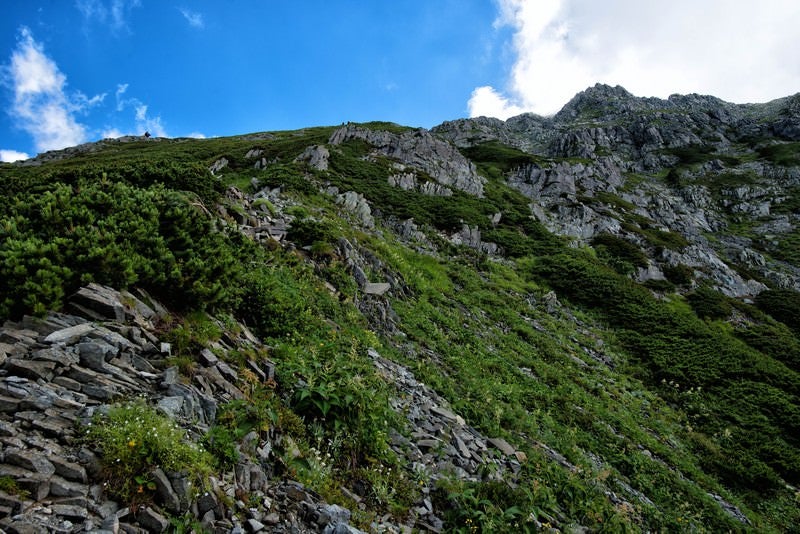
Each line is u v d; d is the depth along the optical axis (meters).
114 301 7.48
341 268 19.11
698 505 15.50
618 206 74.25
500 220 52.28
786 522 17.14
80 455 4.99
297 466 7.05
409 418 11.04
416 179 54.84
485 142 122.56
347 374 9.74
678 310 41.16
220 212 18.34
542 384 20.27
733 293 51.00
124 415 5.61
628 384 25.44
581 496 11.22
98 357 6.36
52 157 98.75
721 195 112.44
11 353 5.88
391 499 7.67
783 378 29.14
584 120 191.75
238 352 8.70
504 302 30.94
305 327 12.38
